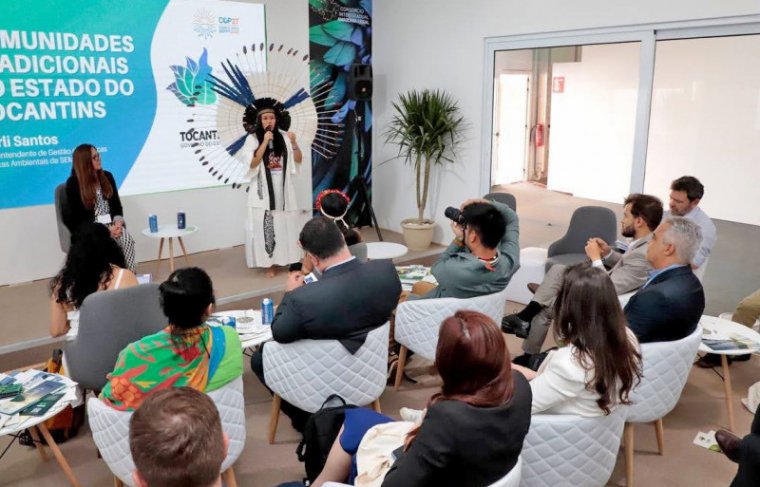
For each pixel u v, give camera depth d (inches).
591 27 192.5
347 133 269.3
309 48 250.4
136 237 219.8
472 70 231.1
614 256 140.5
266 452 113.8
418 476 57.3
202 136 229.1
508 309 185.0
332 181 268.8
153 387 80.8
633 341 80.5
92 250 107.0
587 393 77.5
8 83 187.0
